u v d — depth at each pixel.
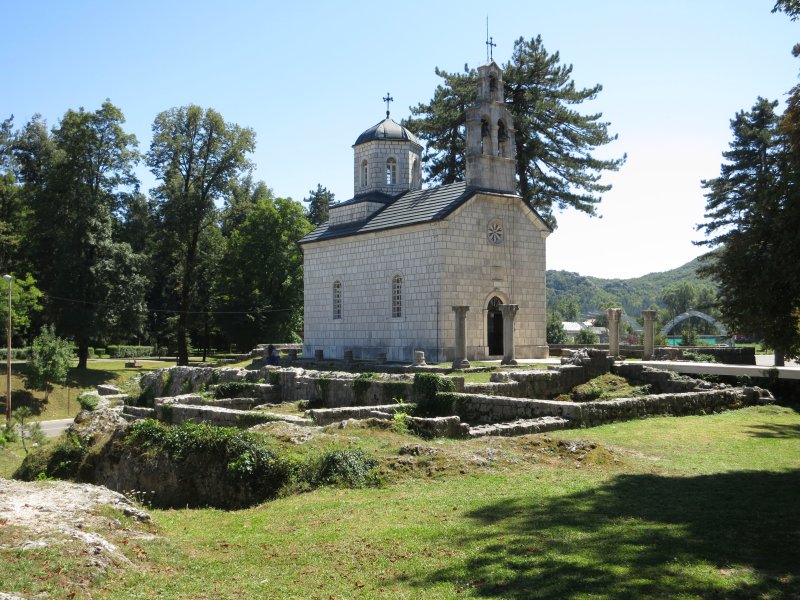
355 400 30.50
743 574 8.83
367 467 15.62
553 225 61.53
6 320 56.19
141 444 17.84
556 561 9.34
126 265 65.50
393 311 47.19
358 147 55.66
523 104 59.56
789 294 14.17
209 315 80.81
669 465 16.50
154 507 16.39
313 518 12.41
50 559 8.56
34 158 75.56
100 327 62.44
